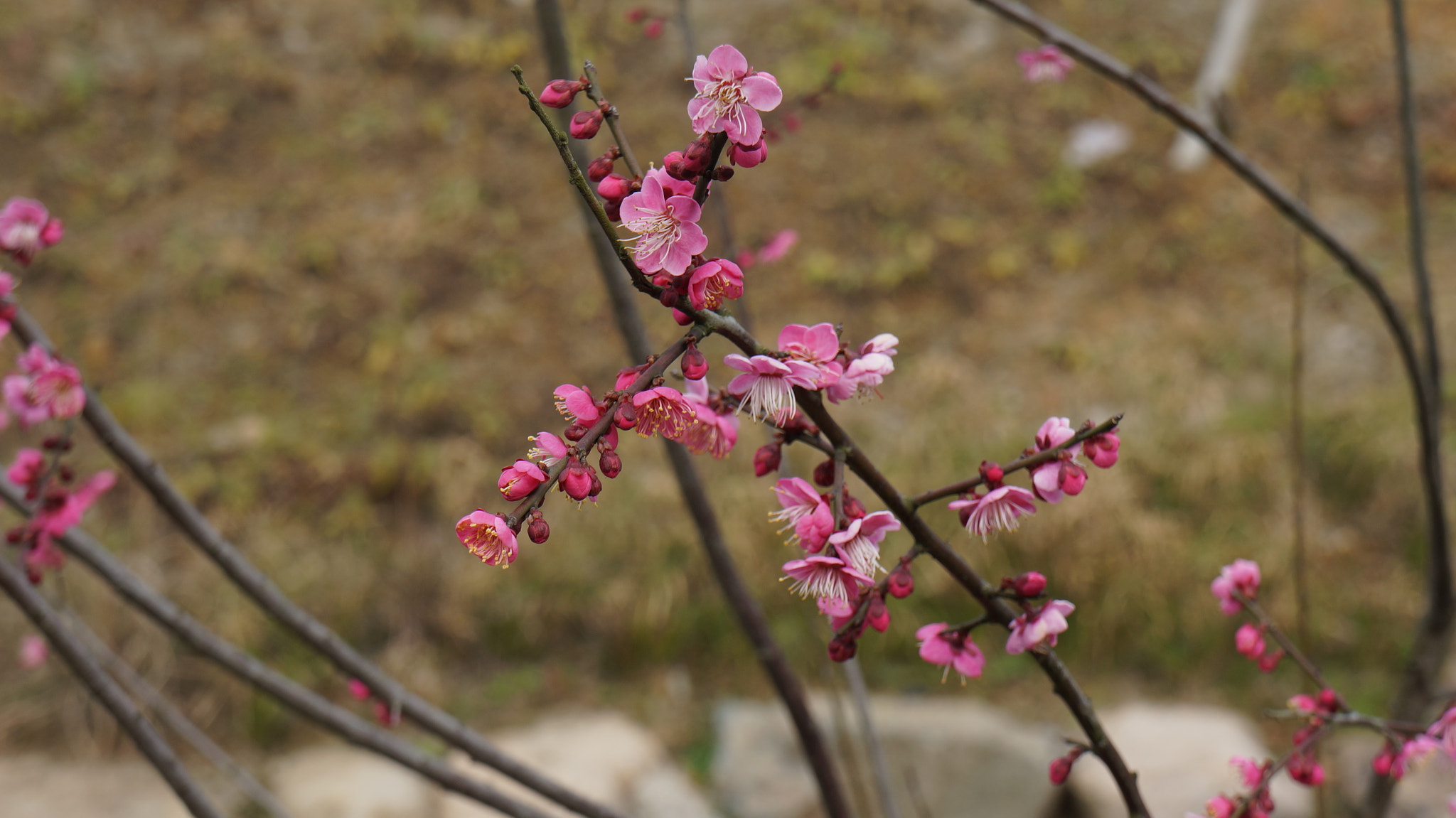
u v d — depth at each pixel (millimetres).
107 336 6250
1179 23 8469
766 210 7203
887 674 4863
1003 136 7723
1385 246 6984
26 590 1573
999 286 6910
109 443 1750
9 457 5402
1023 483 4758
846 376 1106
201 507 5355
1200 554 5148
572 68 1890
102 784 4211
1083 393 6121
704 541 1929
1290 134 7723
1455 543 5121
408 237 6930
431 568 5156
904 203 7281
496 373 6246
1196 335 6430
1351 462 5461
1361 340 6328
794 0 8586
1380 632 4926
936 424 5828
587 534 5273
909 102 7879
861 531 1107
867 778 4324
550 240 7004
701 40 8195
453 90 7898
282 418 5930
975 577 1168
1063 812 4406
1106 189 7410
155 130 7430
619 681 4941
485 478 5621
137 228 6863
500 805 1803
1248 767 1586
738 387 1086
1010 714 4715
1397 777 1611
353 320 6488
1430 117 7773
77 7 7980
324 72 7926
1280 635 1707
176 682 4543
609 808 1832
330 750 4477
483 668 4961
